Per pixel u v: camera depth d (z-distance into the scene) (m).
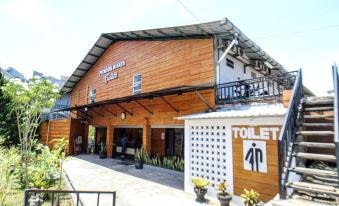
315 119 5.28
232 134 5.77
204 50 8.61
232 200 5.50
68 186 6.95
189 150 6.76
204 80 8.38
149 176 8.63
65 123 15.33
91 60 15.94
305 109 4.65
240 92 7.08
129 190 6.75
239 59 9.69
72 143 15.10
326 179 3.98
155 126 10.73
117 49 13.95
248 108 6.44
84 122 15.89
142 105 10.45
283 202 2.97
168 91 8.02
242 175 5.41
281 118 4.87
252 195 4.58
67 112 18.19
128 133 14.82
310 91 13.00
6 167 5.16
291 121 4.16
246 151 5.41
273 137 4.96
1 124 12.66
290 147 3.80
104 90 14.74
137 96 9.07
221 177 5.86
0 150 6.06
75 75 17.41
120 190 6.74
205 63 8.46
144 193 6.44
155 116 10.33
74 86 18.95
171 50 10.08
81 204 5.34
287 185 3.24
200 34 8.80
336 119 3.18
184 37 9.52
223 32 7.85
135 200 5.82
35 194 5.08
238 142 5.61
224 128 5.99
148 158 10.35
